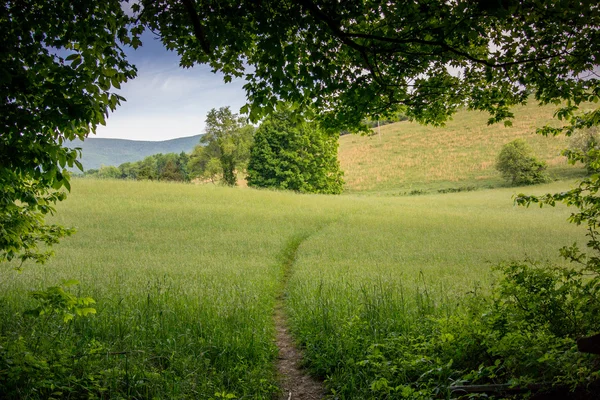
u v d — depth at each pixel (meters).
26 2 4.94
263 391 5.43
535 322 4.70
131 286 10.43
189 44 6.35
